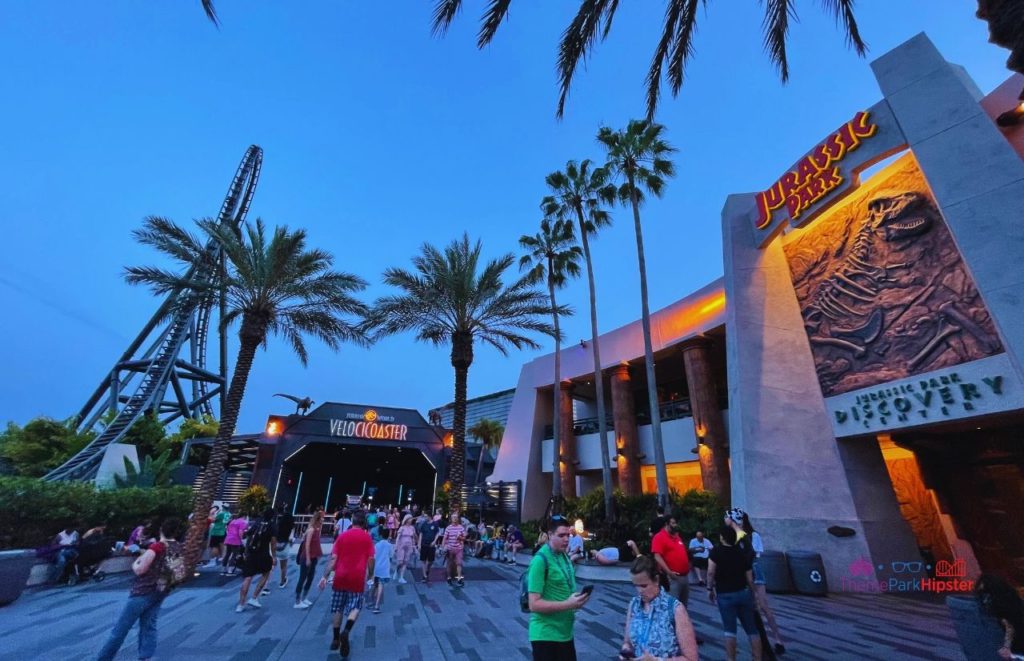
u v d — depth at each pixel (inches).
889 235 498.6
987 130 414.0
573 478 1099.9
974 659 187.3
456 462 768.3
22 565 357.4
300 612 335.0
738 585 202.5
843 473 504.7
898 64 487.2
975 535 512.7
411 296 817.5
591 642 273.0
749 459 537.6
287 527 452.8
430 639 270.4
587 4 265.4
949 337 430.0
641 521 631.8
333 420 1311.5
